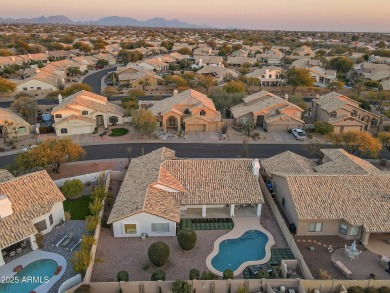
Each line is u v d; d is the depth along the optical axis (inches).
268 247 1526.8
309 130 3034.0
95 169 2274.9
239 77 4694.9
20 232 1428.4
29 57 6048.2
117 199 1692.9
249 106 3221.0
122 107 3378.4
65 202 1859.0
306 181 1664.6
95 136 2854.3
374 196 1616.6
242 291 1237.7
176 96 3304.6
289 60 6628.9
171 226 1565.0
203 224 1672.0
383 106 3710.6
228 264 1430.9
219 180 1756.9
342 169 1845.5
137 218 1537.9
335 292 1290.6
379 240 1583.4
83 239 1387.8
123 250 1496.1
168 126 3019.2
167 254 1376.7
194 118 2928.2
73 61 5669.3
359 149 2357.3
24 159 1987.0
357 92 4382.4
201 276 1298.0
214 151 2603.3
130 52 6820.9
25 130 2876.5
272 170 1952.5
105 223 1656.0
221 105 3479.3
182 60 6190.9
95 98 3198.8
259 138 2864.2
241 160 1841.8
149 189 1656.0
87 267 1294.3
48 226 1593.3
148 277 1355.8
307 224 1577.3
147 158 2012.8
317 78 5044.3
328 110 3048.7
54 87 4296.3
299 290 1266.0
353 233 1572.3
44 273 1358.3
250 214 1759.4
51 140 2180.1
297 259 1421.0
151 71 5088.6
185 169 1801.2
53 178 2133.4
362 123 2952.8
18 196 1551.4
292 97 3619.6
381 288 1270.9
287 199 1707.7
